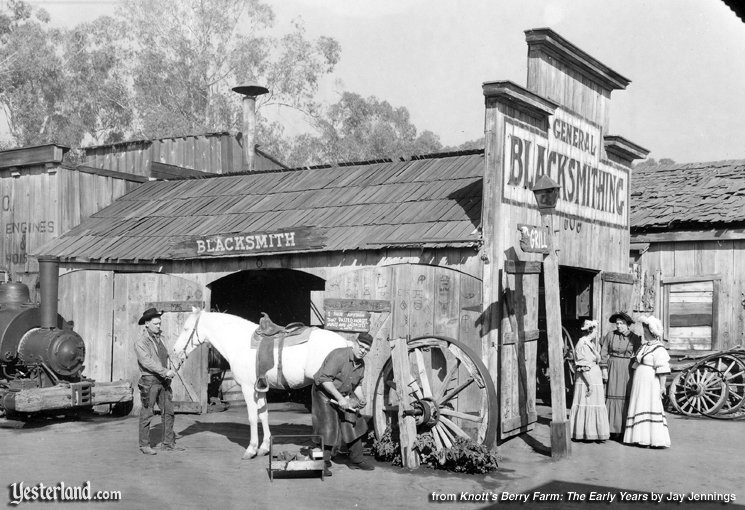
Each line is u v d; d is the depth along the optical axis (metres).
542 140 13.05
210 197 17.17
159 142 21.91
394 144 41.38
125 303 14.48
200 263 14.37
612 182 16.05
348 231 13.15
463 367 11.07
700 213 18.56
